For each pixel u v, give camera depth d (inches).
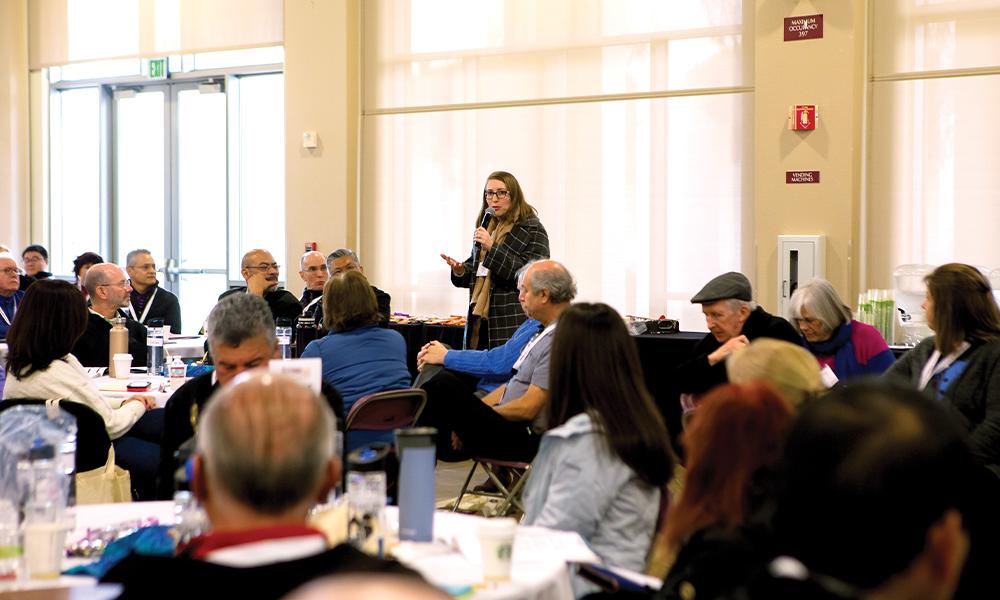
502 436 161.3
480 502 179.6
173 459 117.4
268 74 349.4
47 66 370.9
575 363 103.1
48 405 128.0
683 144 271.0
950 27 243.6
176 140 366.3
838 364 169.5
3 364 188.9
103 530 91.7
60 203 382.9
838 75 243.6
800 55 247.0
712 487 72.3
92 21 360.2
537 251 217.2
